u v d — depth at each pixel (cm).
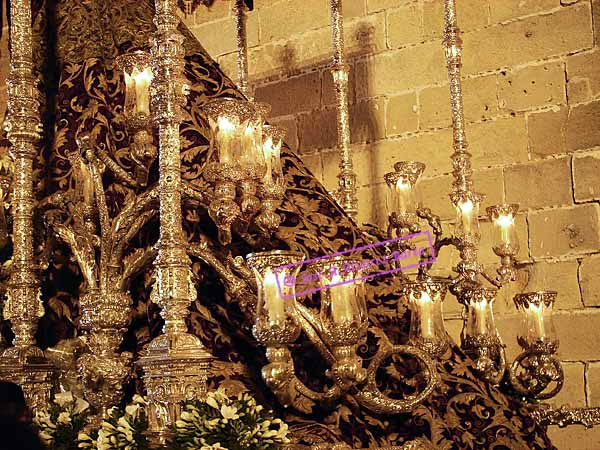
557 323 544
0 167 388
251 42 716
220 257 353
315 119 673
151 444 266
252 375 347
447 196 601
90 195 334
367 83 646
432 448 338
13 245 348
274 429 290
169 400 267
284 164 412
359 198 641
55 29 437
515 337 557
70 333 370
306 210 395
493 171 580
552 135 561
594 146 545
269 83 703
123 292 317
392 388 353
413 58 628
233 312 357
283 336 277
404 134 626
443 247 589
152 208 319
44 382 327
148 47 427
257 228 331
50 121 424
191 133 392
